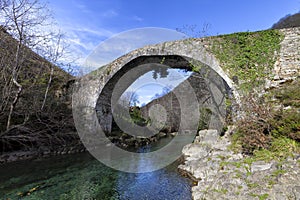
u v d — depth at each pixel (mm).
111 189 4750
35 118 8016
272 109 5262
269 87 7613
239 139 5938
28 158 7180
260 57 7988
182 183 4934
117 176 5727
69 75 10664
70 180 5336
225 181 3908
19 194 4363
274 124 4949
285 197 2982
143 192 4531
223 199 3404
